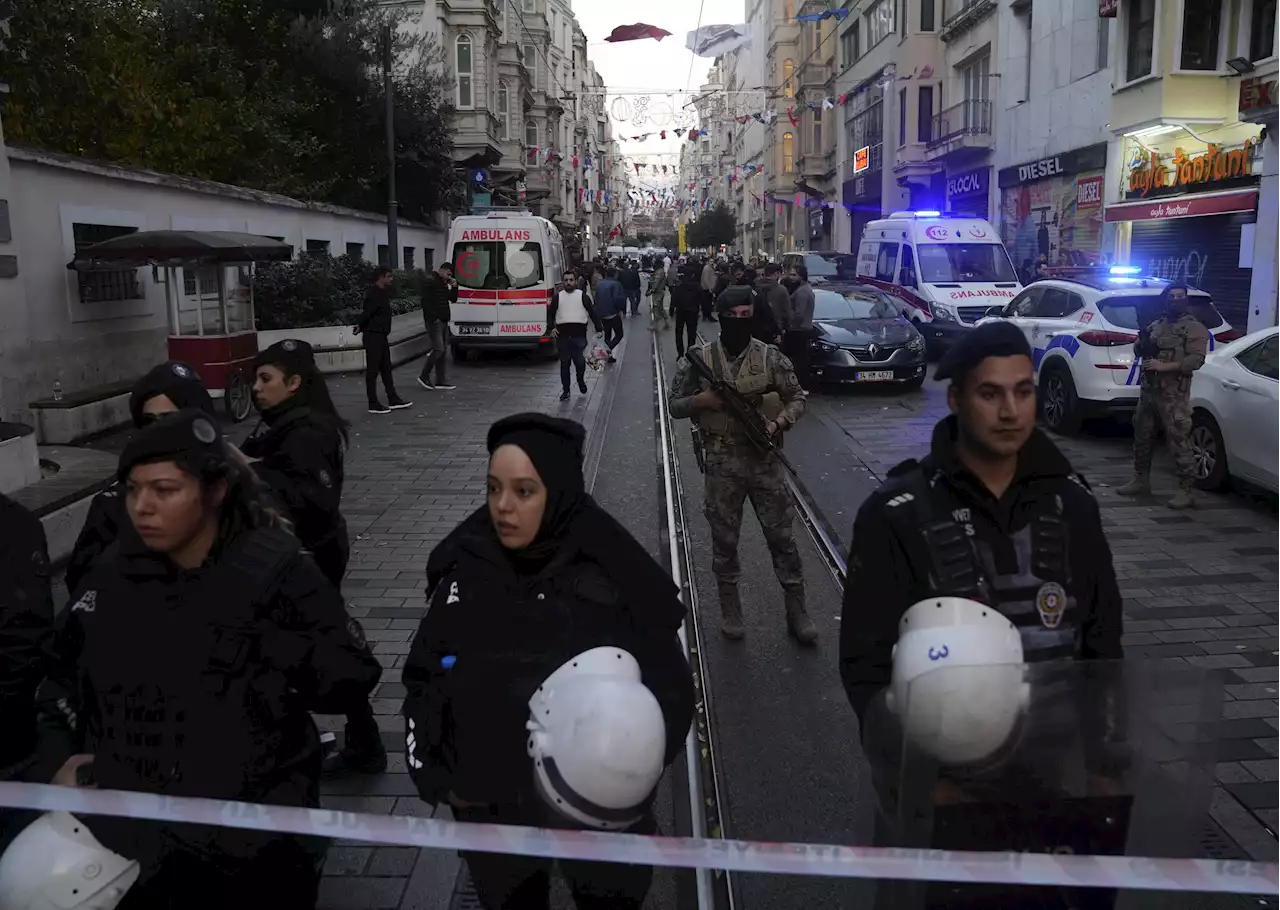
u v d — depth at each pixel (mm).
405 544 7086
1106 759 1870
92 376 12211
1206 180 16609
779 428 5027
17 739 2492
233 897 2182
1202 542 6977
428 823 2039
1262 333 8000
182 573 2195
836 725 4430
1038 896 1864
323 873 3287
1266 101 13391
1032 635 2137
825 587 6172
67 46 14703
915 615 2010
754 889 3275
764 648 5262
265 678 2193
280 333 16531
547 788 1977
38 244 11281
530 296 18359
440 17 34062
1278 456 7352
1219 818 3615
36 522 2529
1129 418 10531
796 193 54000
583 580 2258
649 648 2312
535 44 53625
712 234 75562
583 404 13352
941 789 1858
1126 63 18578
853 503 8117
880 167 35750
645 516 7719
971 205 28953
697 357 5066
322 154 24500
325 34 23844
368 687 2350
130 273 13141
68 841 2068
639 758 1937
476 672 2209
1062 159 22016
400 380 16312
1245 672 4871
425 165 28547
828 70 47500
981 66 28641
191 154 18219
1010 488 2188
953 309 16938
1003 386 2082
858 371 13766
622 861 1938
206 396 3605
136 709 2117
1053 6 22812
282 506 3244
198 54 19781
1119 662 1880
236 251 11570
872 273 20422
